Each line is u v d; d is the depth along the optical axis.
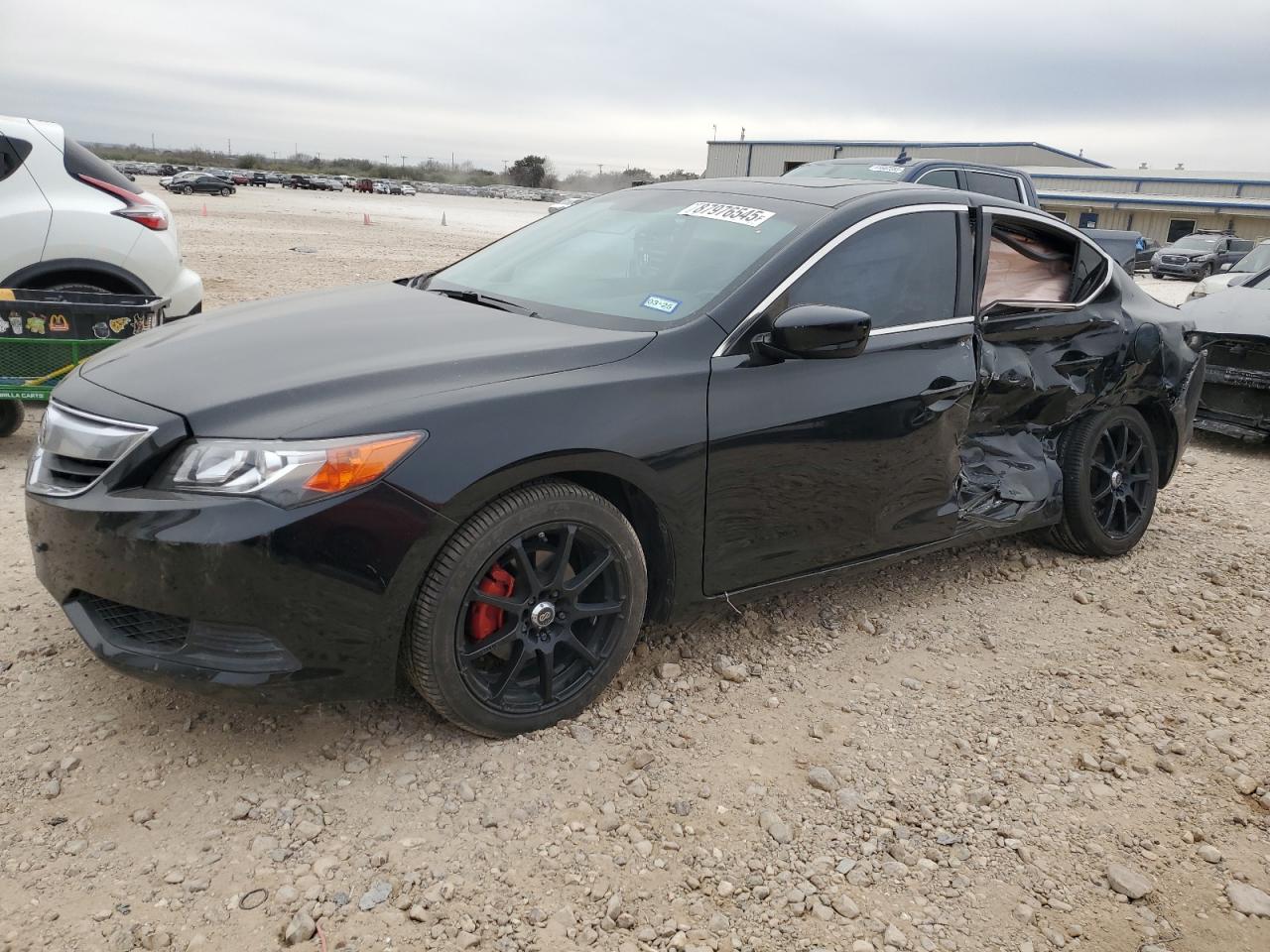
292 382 2.62
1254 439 7.34
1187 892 2.49
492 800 2.62
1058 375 4.24
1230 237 31.20
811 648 3.64
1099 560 4.75
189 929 2.13
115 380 2.77
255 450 2.41
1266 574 4.71
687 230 3.62
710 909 2.31
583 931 2.21
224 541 2.35
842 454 3.35
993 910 2.38
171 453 2.49
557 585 2.82
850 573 3.62
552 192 107.44
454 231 29.73
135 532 2.40
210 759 2.71
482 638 2.76
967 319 3.82
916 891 2.42
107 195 6.44
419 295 3.62
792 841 2.56
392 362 2.76
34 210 6.14
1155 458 4.86
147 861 2.32
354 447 2.44
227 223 26.02
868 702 3.29
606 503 2.87
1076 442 4.50
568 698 2.95
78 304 4.97
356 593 2.47
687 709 3.14
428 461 2.50
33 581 3.67
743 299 3.18
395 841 2.45
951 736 3.12
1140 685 3.55
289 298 3.71
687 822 2.61
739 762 2.89
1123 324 4.53
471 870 2.37
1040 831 2.69
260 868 2.32
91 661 3.14
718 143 49.72
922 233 3.72
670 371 2.97
